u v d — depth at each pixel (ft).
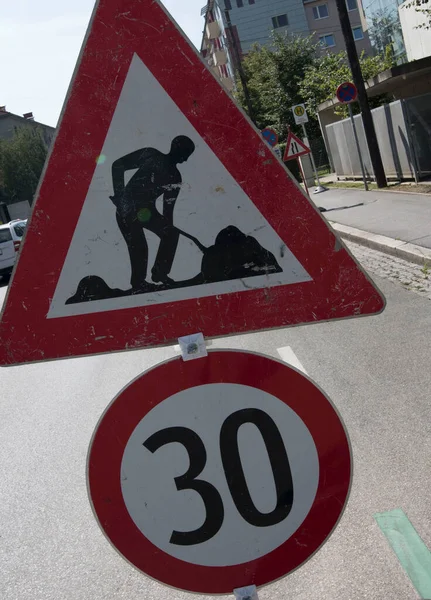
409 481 13.89
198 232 7.00
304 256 7.03
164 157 6.98
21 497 16.74
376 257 40.60
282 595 11.01
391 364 21.34
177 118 6.97
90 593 12.12
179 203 6.99
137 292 7.01
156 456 7.03
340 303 7.06
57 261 6.98
